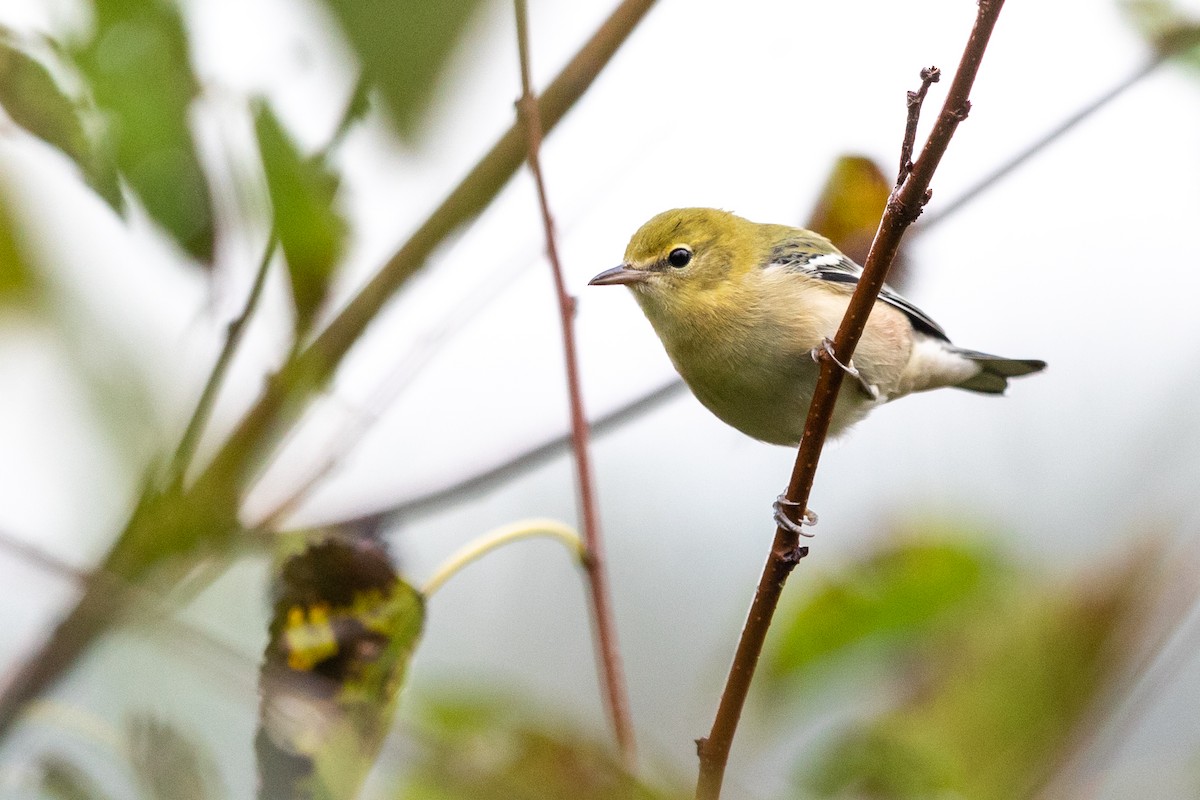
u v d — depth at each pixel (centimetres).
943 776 830
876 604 953
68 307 746
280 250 688
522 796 531
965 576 967
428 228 780
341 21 575
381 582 673
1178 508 971
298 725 627
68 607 635
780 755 917
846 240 1059
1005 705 886
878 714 897
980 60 749
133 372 734
